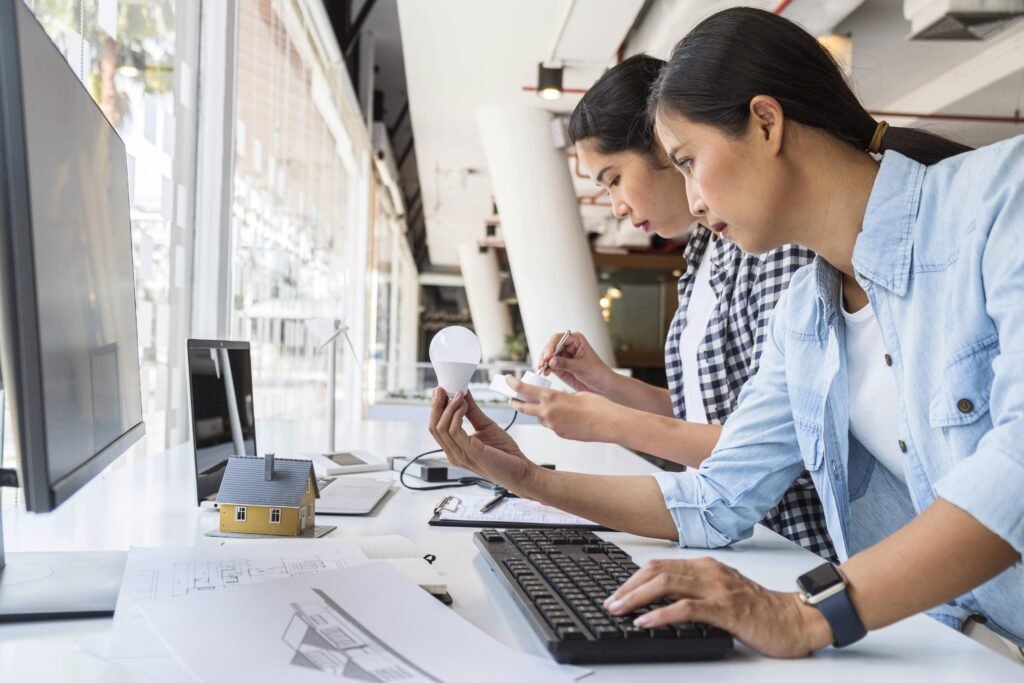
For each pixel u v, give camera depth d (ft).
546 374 6.81
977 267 2.85
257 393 11.72
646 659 2.30
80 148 2.86
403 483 5.35
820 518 5.31
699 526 3.82
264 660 2.10
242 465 3.82
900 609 2.35
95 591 2.67
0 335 2.23
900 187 3.13
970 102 22.75
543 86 18.31
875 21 19.31
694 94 3.14
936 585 2.33
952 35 15.65
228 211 9.11
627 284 53.42
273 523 3.71
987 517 2.28
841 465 3.74
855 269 3.24
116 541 3.59
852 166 3.21
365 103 22.89
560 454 7.41
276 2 12.69
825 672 2.28
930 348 3.11
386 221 34.86
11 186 2.19
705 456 4.64
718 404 5.92
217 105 8.98
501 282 47.73
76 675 2.05
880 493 3.97
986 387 2.88
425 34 17.24
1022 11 14.47
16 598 2.58
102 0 6.00
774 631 2.36
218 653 2.12
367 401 24.82
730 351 5.87
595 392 6.93
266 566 2.90
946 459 3.12
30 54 2.29
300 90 15.25
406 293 50.90
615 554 3.18
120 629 2.30
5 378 2.24
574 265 20.01
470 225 44.06
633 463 6.89
